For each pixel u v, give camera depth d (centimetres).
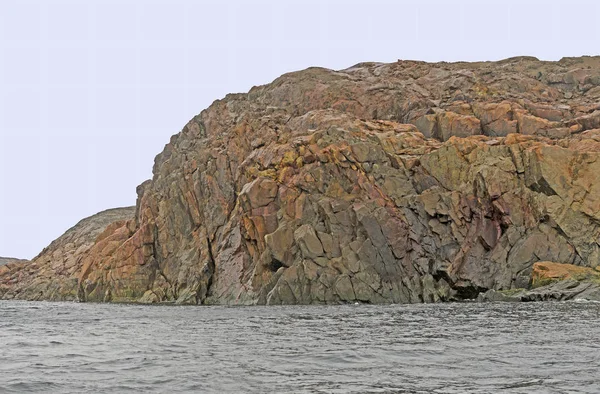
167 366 2583
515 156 7138
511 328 3641
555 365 2438
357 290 6794
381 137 7875
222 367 2538
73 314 5978
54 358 2839
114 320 5106
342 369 2469
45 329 4325
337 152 7519
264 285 7169
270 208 7569
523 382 2167
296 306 6400
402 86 9688
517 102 8544
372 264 6906
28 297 12094
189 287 8456
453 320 4247
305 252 6969
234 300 7731
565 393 1992
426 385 2161
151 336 3725
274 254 7125
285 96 10044
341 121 8494
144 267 9219
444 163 7400
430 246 7106
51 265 12756
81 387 2202
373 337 3391
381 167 7506
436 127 8444
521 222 6881
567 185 6838
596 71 9525
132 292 9162
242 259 7988
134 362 2698
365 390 2097
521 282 6581
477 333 3456
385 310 5403
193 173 9231
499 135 8138
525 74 9750
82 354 2959
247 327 4131
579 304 5381
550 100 8944
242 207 7750
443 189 7331
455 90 9469
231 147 9050
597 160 6875
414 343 3119
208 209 8906
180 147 10281
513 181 7056
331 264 6912
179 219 9194
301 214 7281
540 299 6022
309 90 9881
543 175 6844
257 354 2853
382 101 9344
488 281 6775
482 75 9831
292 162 7794
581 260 6581
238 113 10275
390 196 7325
